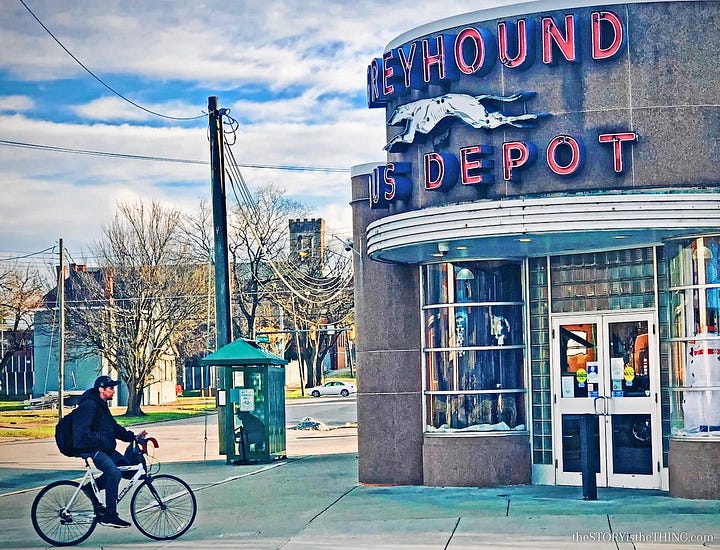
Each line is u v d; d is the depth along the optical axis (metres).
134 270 66.12
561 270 18.20
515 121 16.20
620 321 17.52
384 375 19.41
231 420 25.97
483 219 15.81
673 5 15.84
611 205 15.23
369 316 19.61
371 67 18.41
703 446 15.84
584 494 16.17
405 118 17.41
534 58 16.33
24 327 81.75
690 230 15.49
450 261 18.67
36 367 82.69
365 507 16.45
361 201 19.88
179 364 82.31
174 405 78.94
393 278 19.41
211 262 70.25
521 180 16.17
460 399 18.47
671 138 15.70
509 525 14.09
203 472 23.70
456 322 18.59
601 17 15.92
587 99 16.02
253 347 26.36
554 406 18.12
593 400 17.70
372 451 19.47
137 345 64.62
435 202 16.97
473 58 16.67
